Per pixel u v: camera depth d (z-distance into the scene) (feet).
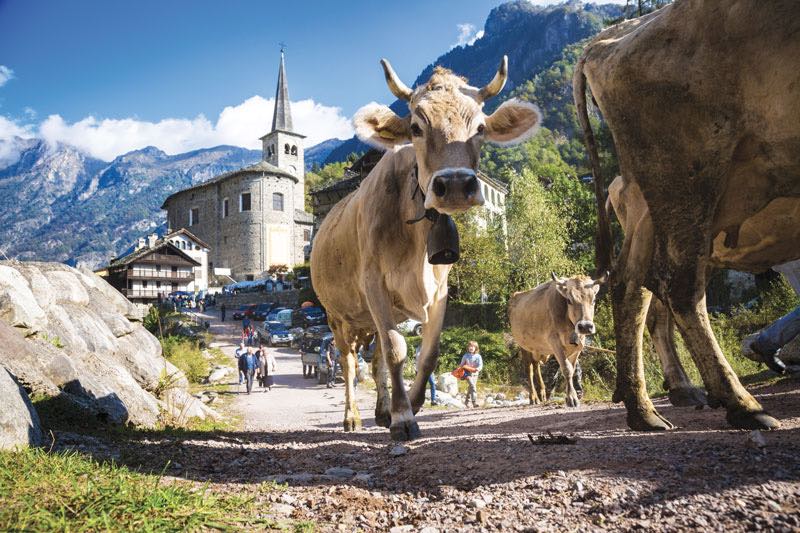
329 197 181.47
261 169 248.11
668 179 12.57
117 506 7.98
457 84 14.07
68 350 25.12
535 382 42.29
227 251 255.29
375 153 160.76
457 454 12.66
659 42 12.47
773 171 11.60
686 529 7.22
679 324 12.57
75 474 9.73
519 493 9.23
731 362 34.42
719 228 12.73
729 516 7.39
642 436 12.32
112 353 29.78
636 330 13.94
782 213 13.26
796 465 8.90
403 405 15.85
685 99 12.10
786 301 47.09
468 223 123.03
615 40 13.97
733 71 11.44
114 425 20.98
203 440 19.10
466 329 93.81
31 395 19.06
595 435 13.74
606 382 50.47
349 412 23.15
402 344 15.92
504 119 14.88
